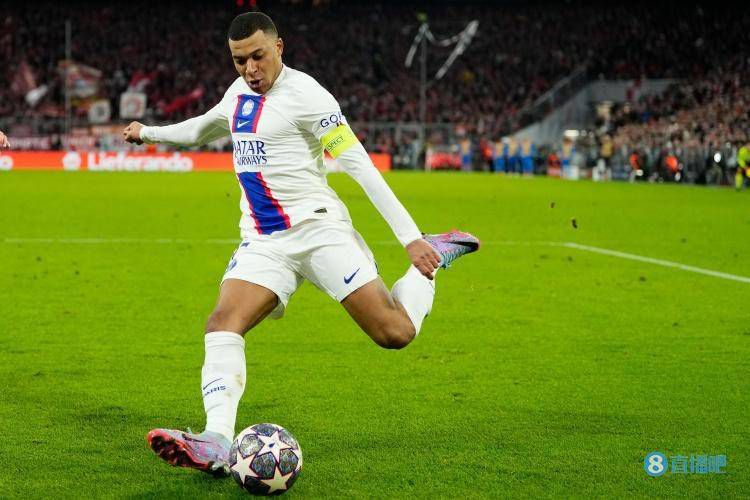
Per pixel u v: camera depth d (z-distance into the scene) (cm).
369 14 11419
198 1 11175
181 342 1416
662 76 9462
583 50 10606
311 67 10662
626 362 1300
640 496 798
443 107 10162
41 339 1429
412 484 822
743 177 6028
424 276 843
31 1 10856
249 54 826
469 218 3703
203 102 9969
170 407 1061
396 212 833
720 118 7619
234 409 827
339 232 864
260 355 1334
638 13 10800
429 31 10962
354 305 863
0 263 2269
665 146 7288
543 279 2084
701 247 2742
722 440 950
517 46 10819
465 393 1130
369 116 10100
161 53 10512
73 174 7281
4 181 6059
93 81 9369
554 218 3728
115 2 11006
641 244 2816
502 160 8869
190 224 3309
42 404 1070
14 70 9894
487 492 803
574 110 9456
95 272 2138
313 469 859
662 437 959
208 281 2022
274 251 862
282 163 850
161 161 8288
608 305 1762
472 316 1645
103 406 1062
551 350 1376
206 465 780
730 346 1409
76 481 823
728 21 10006
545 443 938
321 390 1141
